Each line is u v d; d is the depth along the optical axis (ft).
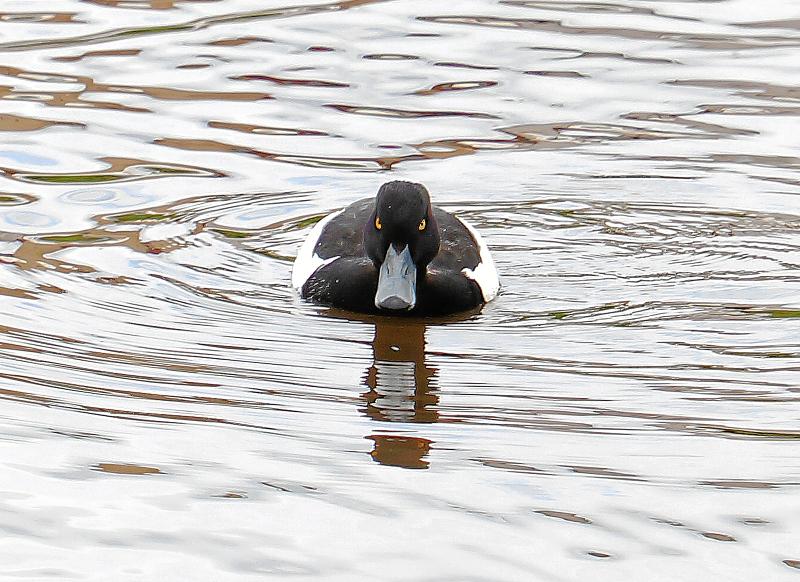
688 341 40.91
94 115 57.16
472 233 47.09
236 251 47.55
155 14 68.33
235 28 66.59
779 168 53.47
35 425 34.55
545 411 36.17
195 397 36.55
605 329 41.91
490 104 58.95
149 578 27.76
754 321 42.27
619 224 49.96
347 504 30.99
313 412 35.88
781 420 35.65
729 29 66.74
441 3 70.18
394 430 34.86
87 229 48.34
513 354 40.09
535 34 66.13
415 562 28.58
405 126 57.16
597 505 31.14
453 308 43.21
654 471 32.81
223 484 31.76
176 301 43.34
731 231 49.19
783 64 62.64
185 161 53.83
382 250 43.21
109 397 36.32
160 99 58.80
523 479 32.35
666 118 57.72
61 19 67.21
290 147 55.21
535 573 28.22
